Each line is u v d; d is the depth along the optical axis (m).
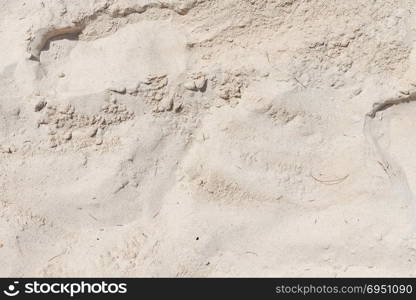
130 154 1.92
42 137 1.94
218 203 1.90
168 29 1.97
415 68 1.85
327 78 1.91
